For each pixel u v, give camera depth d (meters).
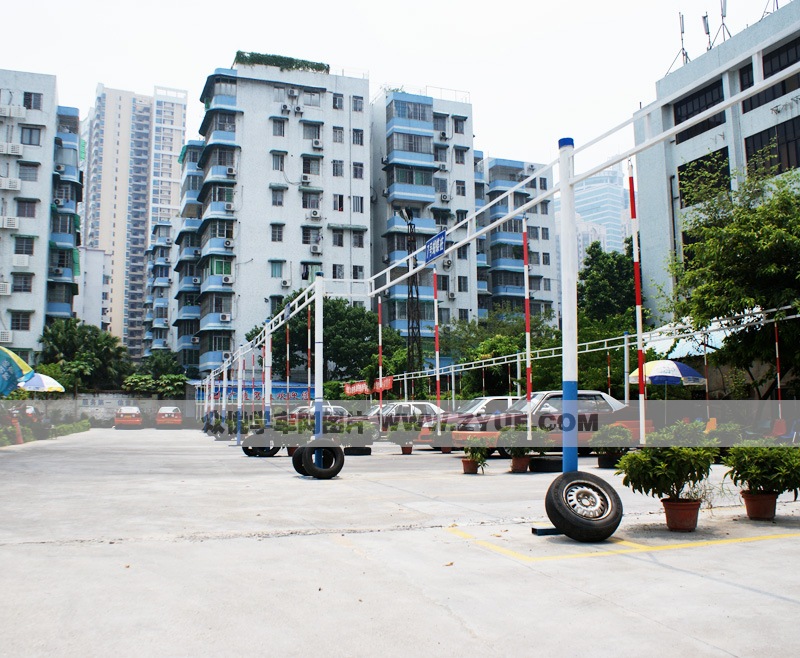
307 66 53.47
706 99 29.50
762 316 14.59
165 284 77.25
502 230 61.22
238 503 8.99
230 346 49.72
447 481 11.74
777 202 15.73
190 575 5.11
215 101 50.97
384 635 3.82
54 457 17.53
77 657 3.46
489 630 3.91
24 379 19.41
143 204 131.12
